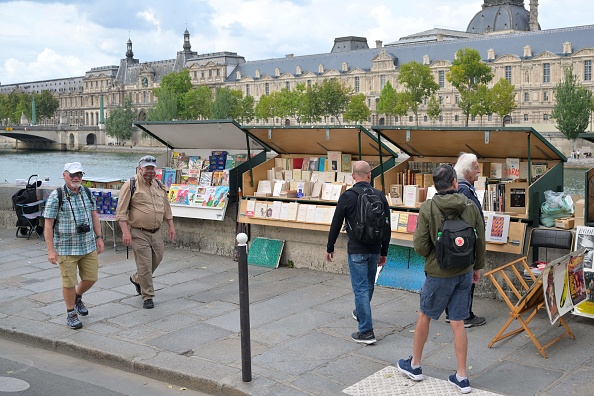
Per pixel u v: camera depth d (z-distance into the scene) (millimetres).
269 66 162125
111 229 12992
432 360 6258
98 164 101500
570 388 5512
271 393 5629
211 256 11516
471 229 5336
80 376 6488
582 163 71625
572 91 82688
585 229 7309
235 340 7059
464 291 5508
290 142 11172
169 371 6242
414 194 9219
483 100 101688
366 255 6738
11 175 72688
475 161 6645
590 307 7215
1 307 8688
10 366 6789
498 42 123125
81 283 7965
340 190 10094
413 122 133375
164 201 8727
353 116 121438
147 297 8422
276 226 10633
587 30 113000
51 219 7543
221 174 11500
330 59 150125
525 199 8320
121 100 196375
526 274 7320
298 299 8570
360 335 6816
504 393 5453
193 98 150625
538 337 6801
